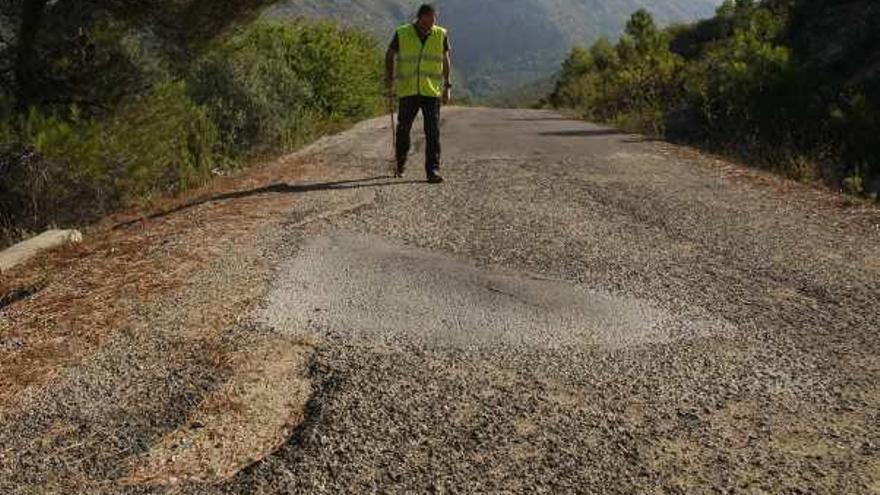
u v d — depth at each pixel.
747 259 4.56
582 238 5.07
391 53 7.12
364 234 5.14
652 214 5.82
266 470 2.32
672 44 32.62
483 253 4.68
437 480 2.25
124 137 8.14
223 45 11.18
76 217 7.79
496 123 16.16
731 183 7.28
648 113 16.44
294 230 5.25
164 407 2.75
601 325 3.50
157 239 5.14
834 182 8.44
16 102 8.55
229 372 3.01
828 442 2.45
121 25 9.27
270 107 11.95
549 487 2.21
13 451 2.49
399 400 2.75
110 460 2.42
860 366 3.03
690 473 2.28
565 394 2.81
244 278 4.18
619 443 2.46
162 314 3.65
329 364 3.06
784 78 12.30
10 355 3.24
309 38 17.95
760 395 2.79
